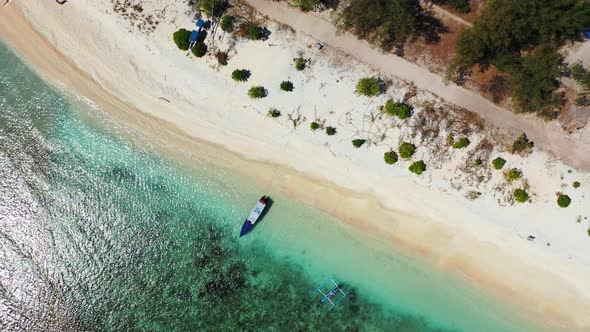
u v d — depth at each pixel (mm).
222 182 39375
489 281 37188
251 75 38812
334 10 38438
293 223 38656
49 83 40969
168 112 39844
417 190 37750
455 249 37469
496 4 35188
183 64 39531
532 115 37094
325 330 38156
